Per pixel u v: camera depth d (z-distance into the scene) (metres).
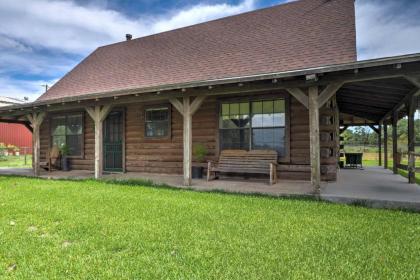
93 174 9.59
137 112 9.91
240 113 8.16
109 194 5.98
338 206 4.89
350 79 5.00
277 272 2.42
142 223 3.83
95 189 6.64
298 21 9.23
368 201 5.01
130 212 4.43
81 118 11.13
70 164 11.37
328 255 2.79
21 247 2.98
